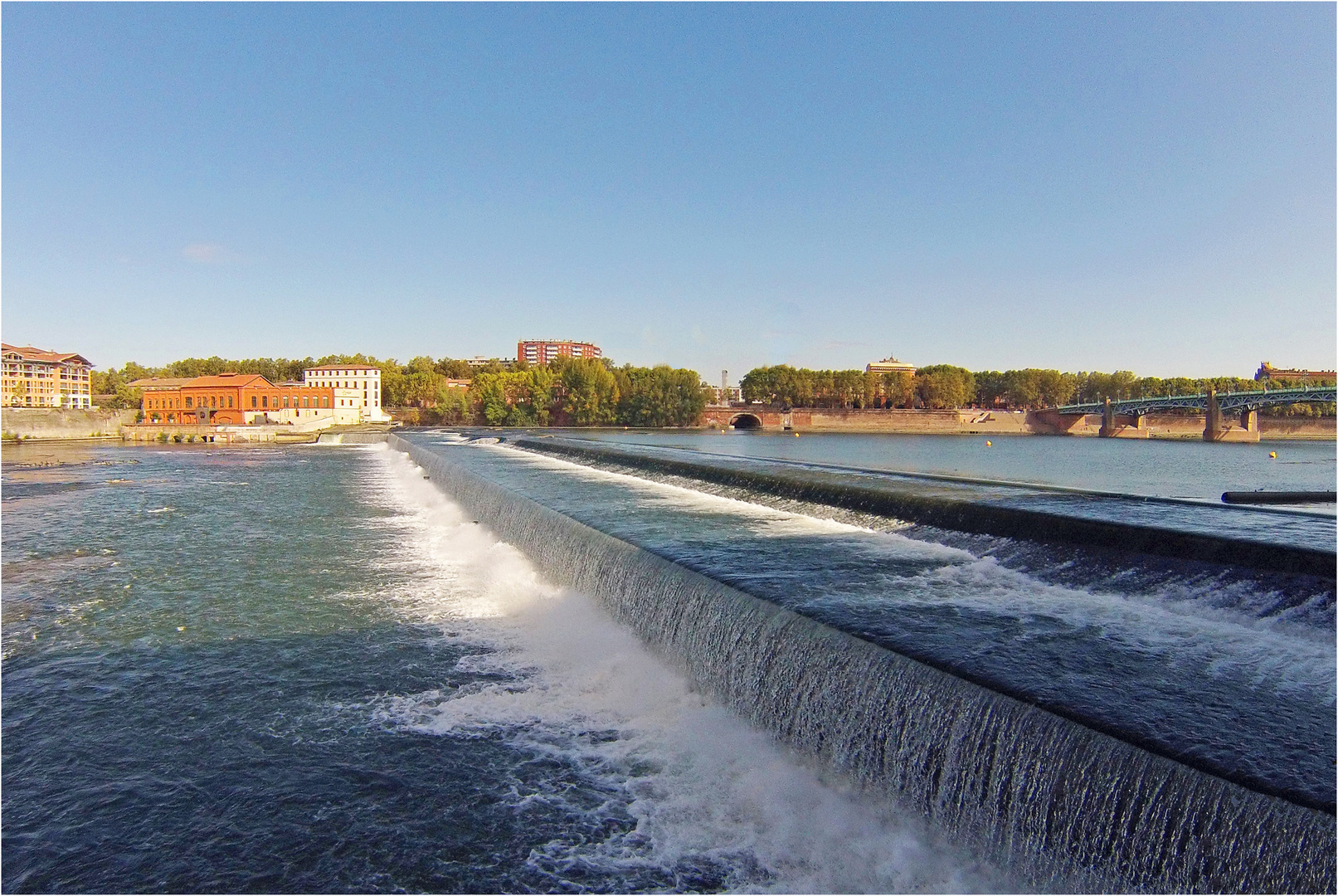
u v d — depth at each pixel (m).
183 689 12.48
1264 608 10.69
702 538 16.66
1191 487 53.44
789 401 166.38
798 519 20.16
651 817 8.68
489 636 14.95
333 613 16.58
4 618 16.38
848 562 14.23
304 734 10.87
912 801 8.16
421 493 39.47
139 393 154.50
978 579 13.11
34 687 12.60
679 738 10.52
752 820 8.56
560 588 17.84
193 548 24.05
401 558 22.47
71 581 19.73
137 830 8.68
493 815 8.83
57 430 110.81
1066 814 6.71
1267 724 7.00
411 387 166.12
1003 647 9.22
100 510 33.38
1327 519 15.30
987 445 114.88
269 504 35.62
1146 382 184.00
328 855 8.20
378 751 10.34
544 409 152.12
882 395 175.00
